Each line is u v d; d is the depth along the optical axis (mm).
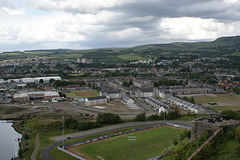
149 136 164000
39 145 153375
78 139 160625
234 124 92625
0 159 141750
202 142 89750
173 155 96000
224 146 83688
